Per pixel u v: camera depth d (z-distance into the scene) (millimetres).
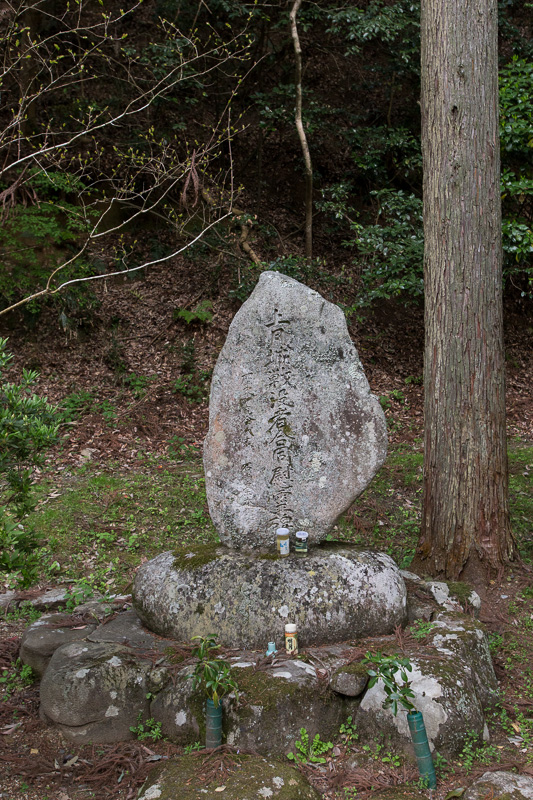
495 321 5645
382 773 3424
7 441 3455
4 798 3305
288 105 13602
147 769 3453
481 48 5570
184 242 12656
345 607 4137
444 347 5664
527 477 8039
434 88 5668
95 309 11328
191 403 9992
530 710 4027
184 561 4434
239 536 4504
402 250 10148
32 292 10797
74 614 4770
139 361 10836
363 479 4516
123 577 5816
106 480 7633
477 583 5598
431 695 3598
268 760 3350
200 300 11984
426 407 5844
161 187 12844
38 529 6402
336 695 3713
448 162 5590
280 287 4539
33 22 12055
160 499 7277
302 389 4504
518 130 7824
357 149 13789
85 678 3766
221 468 4555
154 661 3939
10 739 3771
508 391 11102
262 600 4086
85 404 9617
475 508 5656
